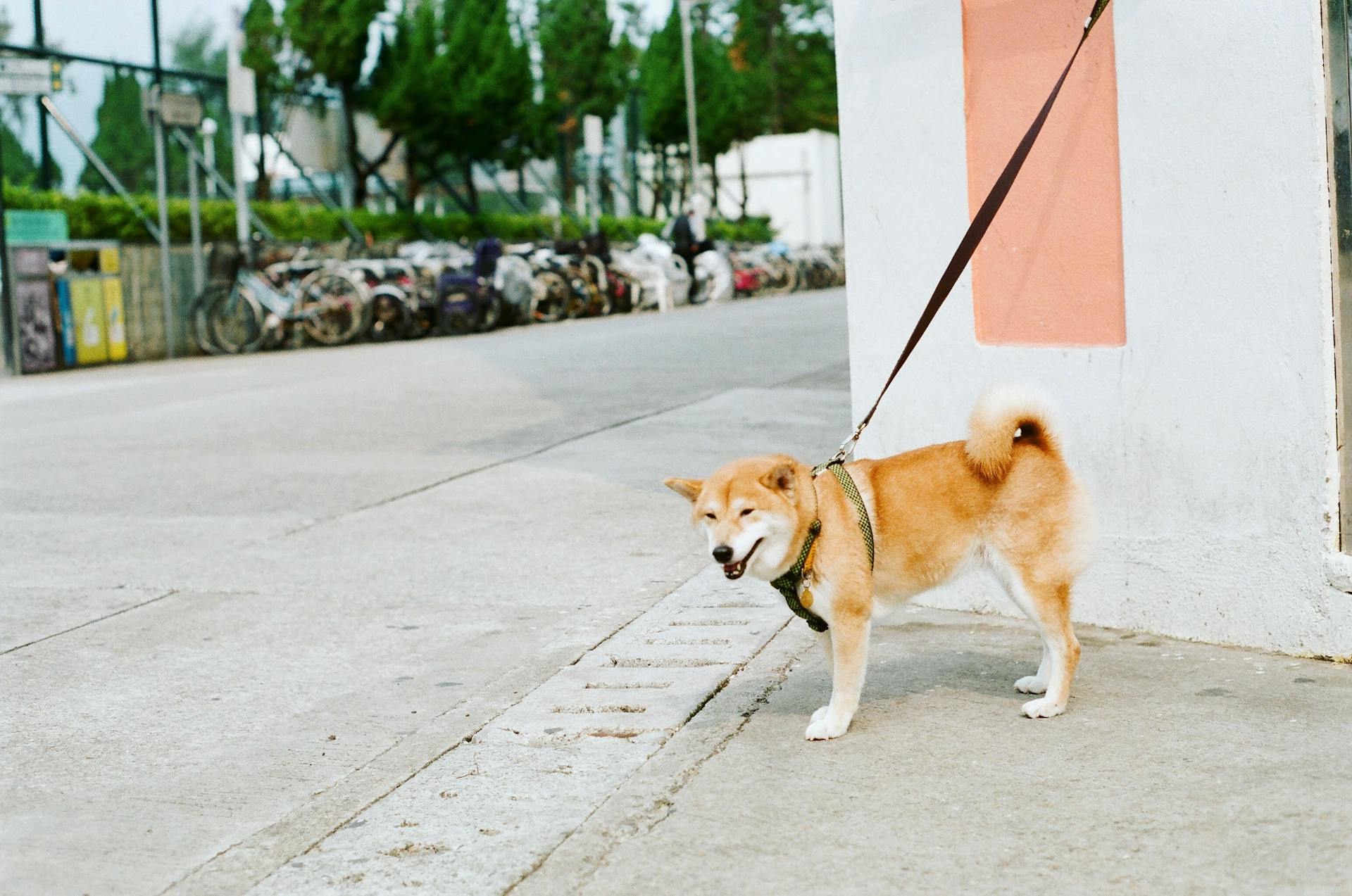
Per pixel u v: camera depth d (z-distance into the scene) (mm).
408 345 19094
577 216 34906
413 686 4922
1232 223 4578
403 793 3863
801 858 3254
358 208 27688
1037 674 4438
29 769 4242
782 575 4082
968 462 4230
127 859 3545
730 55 68375
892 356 5641
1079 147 5004
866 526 4113
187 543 7430
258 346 19844
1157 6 4691
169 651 5504
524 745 4203
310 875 3355
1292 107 4387
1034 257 5180
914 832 3365
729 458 9000
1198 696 4262
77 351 18766
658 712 4426
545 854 3363
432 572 6613
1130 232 4855
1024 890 3016
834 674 4141
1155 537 4945
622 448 9617
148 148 22016
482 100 28859
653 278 25047
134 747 4414
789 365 14188
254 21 24641
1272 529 4613
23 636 5781
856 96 5605
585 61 37969
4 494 9023
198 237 20438
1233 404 4652
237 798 3943
